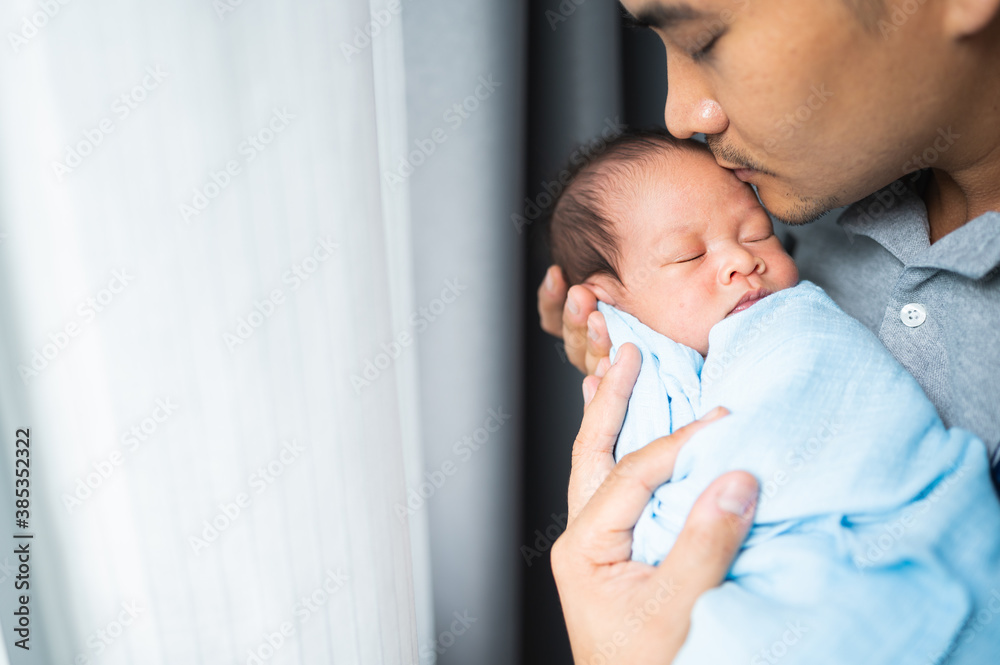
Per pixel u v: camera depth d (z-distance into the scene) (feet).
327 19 2.41
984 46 1.67
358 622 2.71
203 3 2.08
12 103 1.86
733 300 2.69
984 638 1.69
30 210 1.94
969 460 1.84
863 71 1.69
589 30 4.10
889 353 2.14
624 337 2.71
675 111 2.14
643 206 2.89
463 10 3.69
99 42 1.92
